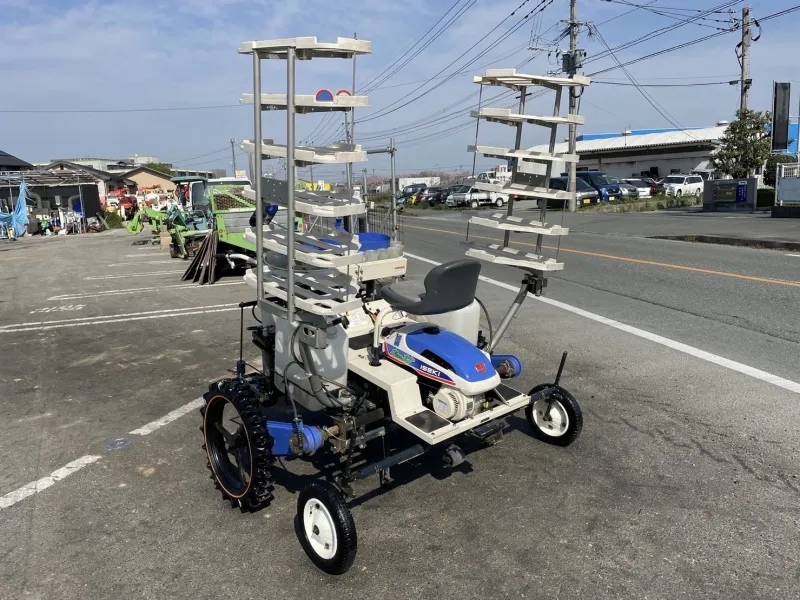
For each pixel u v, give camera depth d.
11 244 26.09
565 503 3.61
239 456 3.71
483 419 3.48
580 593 2.85
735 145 29.39
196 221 17.12
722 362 5.88
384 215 9.48
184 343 7.57
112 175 48.25
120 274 14.38
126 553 3.29
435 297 3.67
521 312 8.34
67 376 6.43
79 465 4.34
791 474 3.82
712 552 3.11
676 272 10.48
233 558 3.22
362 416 3.49
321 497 3.03
